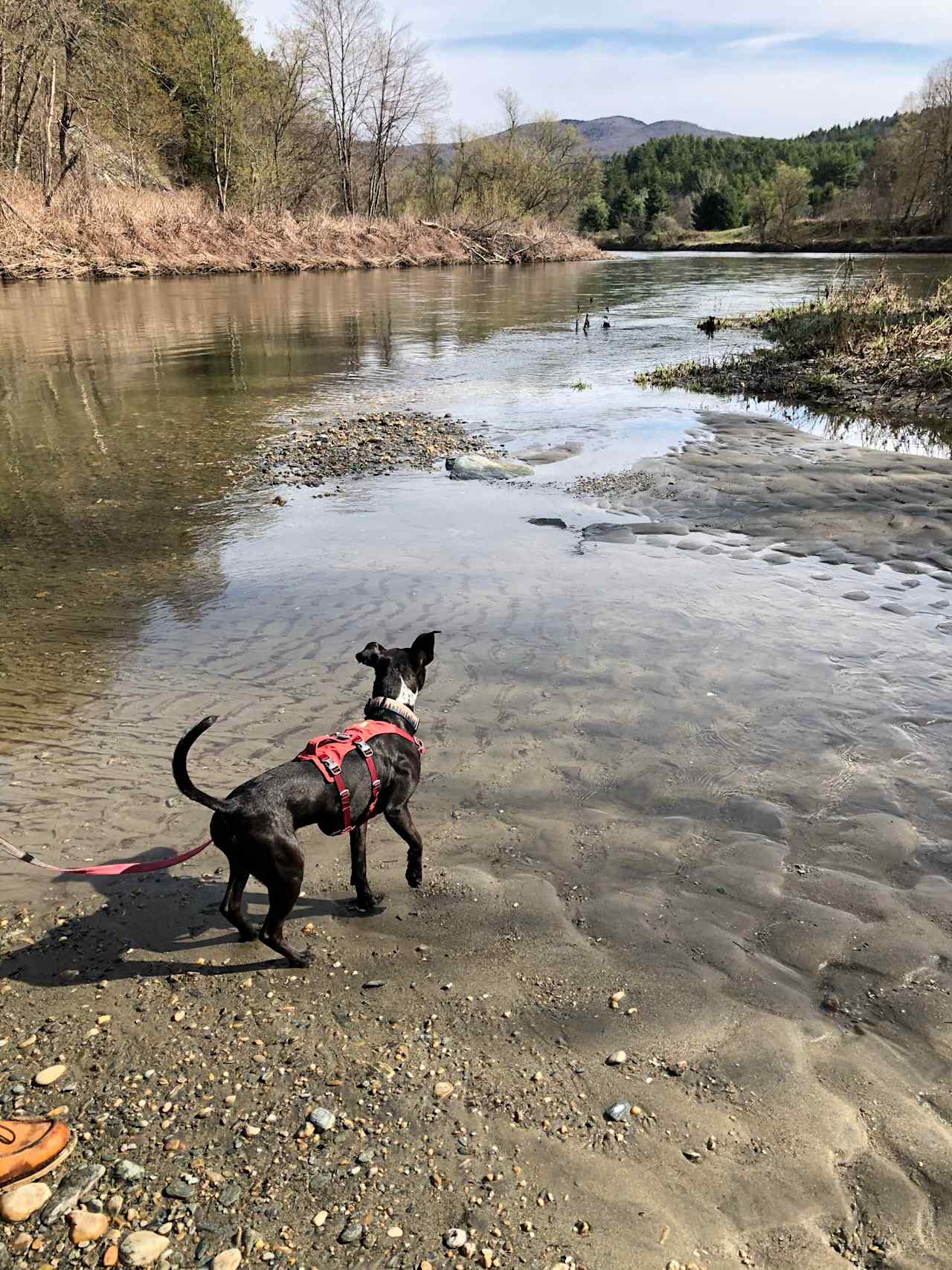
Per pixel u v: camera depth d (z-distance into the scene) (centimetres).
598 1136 300
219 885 442
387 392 1708
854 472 1116
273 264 4872
